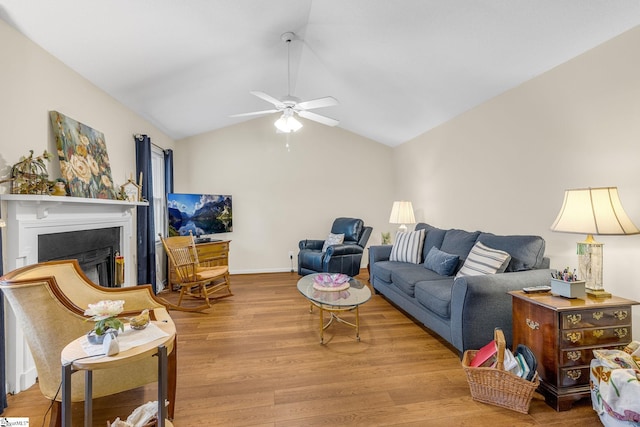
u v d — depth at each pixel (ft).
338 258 14.24
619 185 6.70
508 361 5.76
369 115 15.11
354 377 6.68
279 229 17.81
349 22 8.48
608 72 6.88
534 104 8.84
